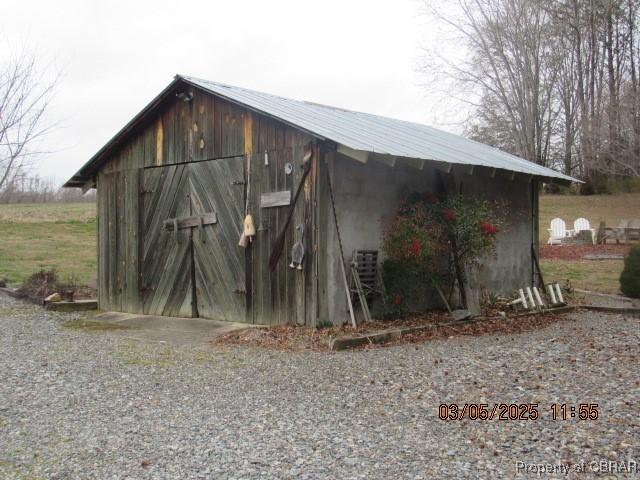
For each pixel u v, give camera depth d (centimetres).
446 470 390
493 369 659
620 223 2433
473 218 984
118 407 523
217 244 1034
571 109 3409
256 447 428
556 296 1218
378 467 394
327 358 721
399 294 952
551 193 3522
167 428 468
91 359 718
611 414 500
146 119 1147
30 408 520
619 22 3284
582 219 2506
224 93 991
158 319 1077
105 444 434
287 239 927
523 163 1377
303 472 385
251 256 977
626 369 654
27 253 2128
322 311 884
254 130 981
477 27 3122
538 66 3189
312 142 895
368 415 502
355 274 909
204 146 1060
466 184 1140
